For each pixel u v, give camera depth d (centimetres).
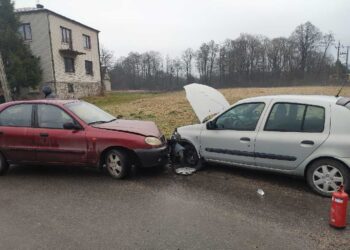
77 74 3594
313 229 395
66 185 580
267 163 547
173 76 9031
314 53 7812
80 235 392
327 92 2575
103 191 543
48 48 3094
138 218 435
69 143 614
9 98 1727
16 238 389
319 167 495
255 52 8212
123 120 706
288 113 532
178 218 432
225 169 648
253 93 2703
